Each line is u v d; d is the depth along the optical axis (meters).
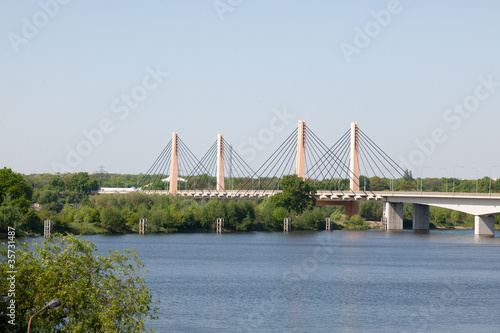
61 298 44.28
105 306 45.81
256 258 143.88
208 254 149.38
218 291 99.00
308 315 82.88
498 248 174.12
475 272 127.00
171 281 108.31
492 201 193.75
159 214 199.50
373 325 78.12
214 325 76.06
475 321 81.31
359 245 177.38
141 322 46.16
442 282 113.31
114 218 188.88
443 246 178.25
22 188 173.25
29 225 165.62
